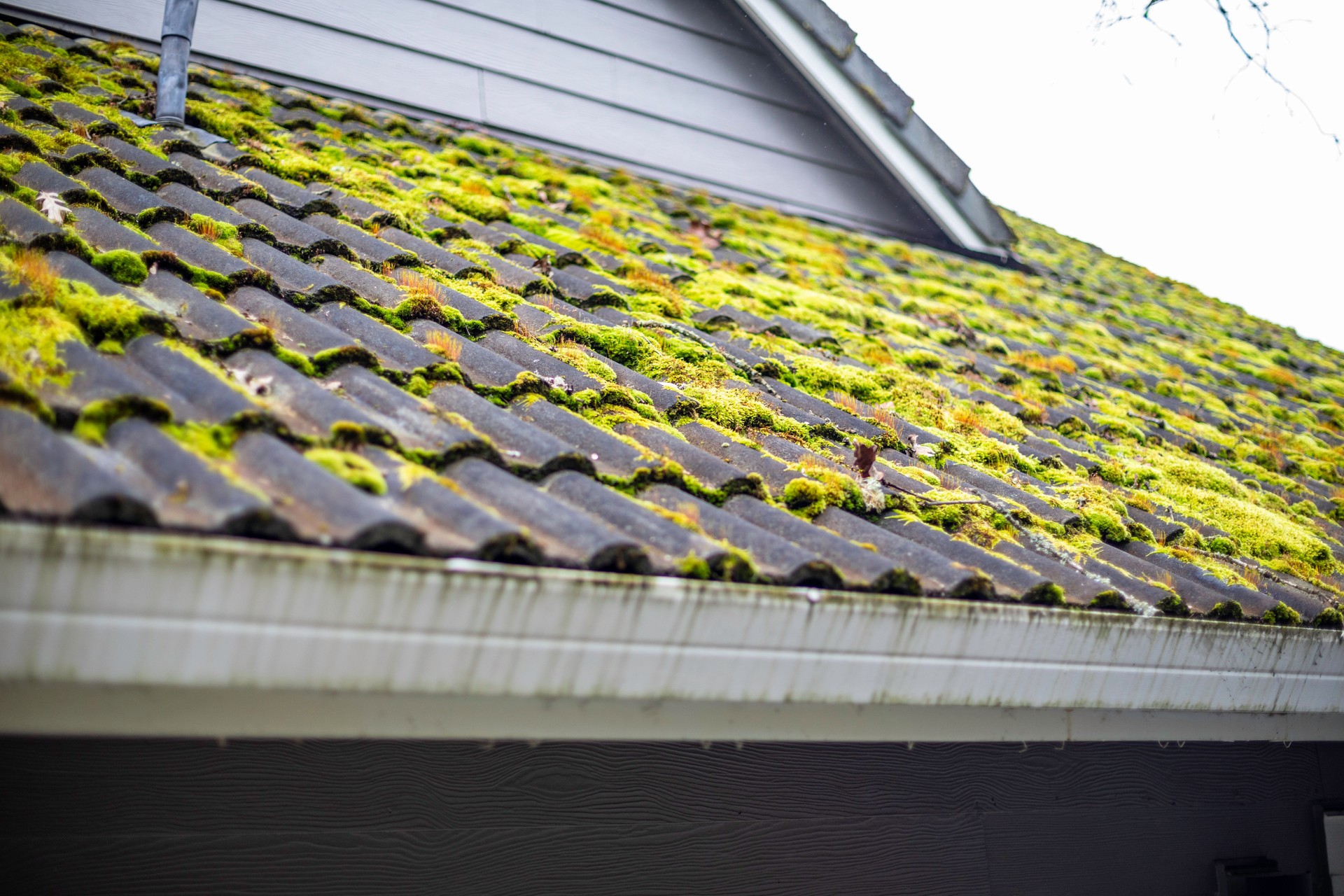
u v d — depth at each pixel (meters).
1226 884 3.67
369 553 1.59
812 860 2.76
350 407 2.13
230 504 1.57
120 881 1.96
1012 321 6.32
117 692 1.62
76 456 1.56
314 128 5.02
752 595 1.93
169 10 4.23
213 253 2.83
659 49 6.62
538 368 2.92
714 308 4.41
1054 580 2.63
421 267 3.49
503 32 6.16
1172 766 3.63
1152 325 7.75
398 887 2.20
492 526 1.76
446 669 1.69
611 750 2.46
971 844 3.08
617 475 2.38
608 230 5.01
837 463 2.98
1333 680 3.00
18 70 4.22
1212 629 2.67
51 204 2.79
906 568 2.23
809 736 2.32
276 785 2.09
